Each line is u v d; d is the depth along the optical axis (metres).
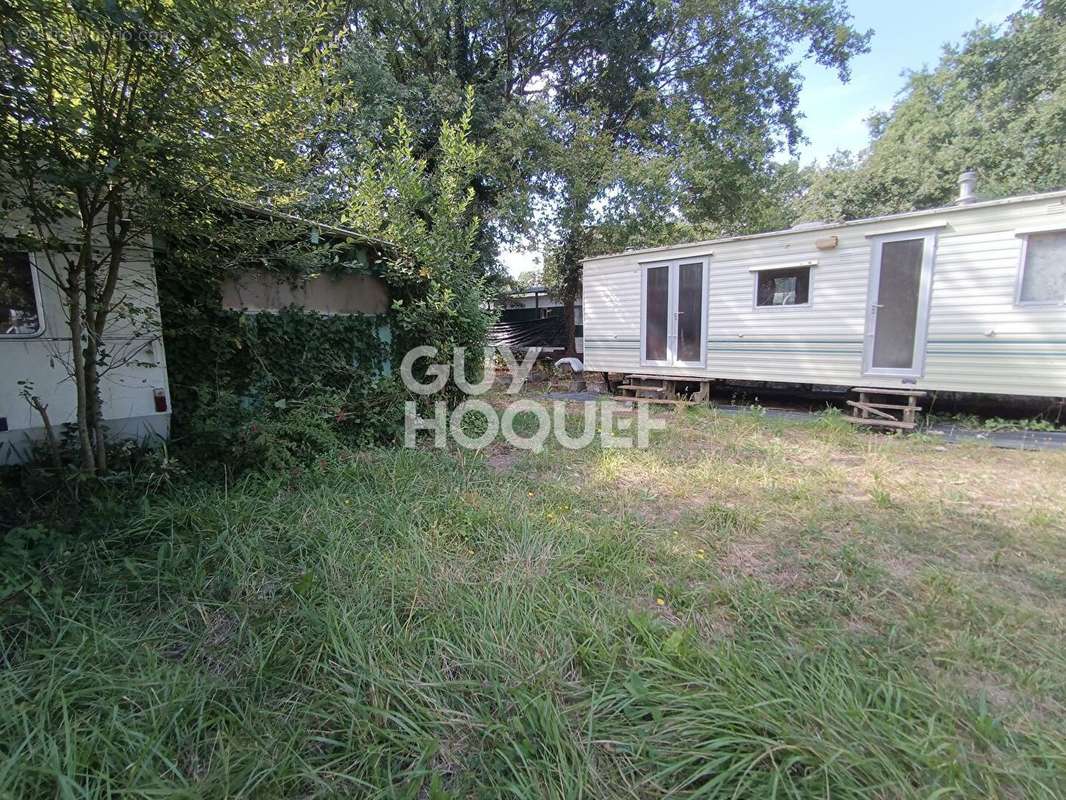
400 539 2.91
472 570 2.59
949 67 18.16
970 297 5.57
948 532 3.10
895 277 6.04
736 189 13.53
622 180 11.88
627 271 8.76
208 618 2.18
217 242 4.10
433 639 1.99
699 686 1.75
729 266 7.47
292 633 2.04
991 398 6.92
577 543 2.87
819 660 1.87
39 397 3.51
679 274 8.06
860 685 1.74
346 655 1.90
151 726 1.57
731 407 7.69
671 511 3.50
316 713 1.65
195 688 1.73
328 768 1.47
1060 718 1.63
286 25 3.00
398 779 1.45
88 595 2.27
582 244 12.90
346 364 5.77
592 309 9.41
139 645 1.98
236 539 2.76
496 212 11.31
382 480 3.93
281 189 4.29
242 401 4.75
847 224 6.29
